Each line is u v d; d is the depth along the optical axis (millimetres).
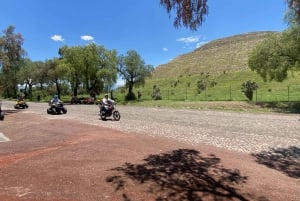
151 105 43000
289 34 35938
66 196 6516
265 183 7332
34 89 106438
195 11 8461
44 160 8969
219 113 27781
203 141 12508
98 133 13375
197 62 124438
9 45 36062
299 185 7336
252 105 35250
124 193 6652
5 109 38406
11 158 9445
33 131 15734
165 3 8477
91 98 53719
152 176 7539
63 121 18984
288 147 11562
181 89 77375
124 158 9008
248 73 79312
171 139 12570
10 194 6637
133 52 62500
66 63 61344
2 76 38188
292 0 9516
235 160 9234
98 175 7629
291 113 27797
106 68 60906
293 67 38812
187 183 7168
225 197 6547
